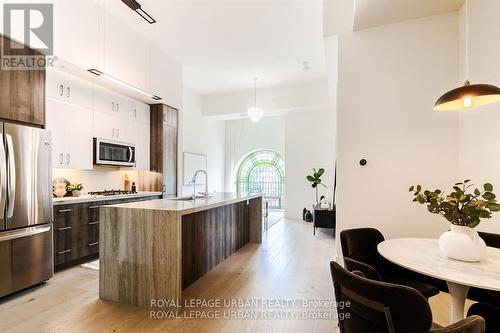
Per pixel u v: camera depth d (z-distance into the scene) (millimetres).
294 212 7051
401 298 975
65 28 2930
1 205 2268
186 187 6438
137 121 4422
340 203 3205
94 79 3490
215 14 3527
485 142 2369
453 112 2832
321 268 3158
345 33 3201
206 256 3053
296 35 4074
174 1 3238
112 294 2295
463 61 2713
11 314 2066
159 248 2150
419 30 2943
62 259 2957
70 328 1883
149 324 1954
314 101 6160
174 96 4926
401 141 2990
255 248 4059
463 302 1607
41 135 2623
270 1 3271
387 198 3031
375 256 2062
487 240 1977
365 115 3119
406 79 2984
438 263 1446
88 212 3285
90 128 3580
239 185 8805
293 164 7074
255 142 8219
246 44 4363
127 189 4520
